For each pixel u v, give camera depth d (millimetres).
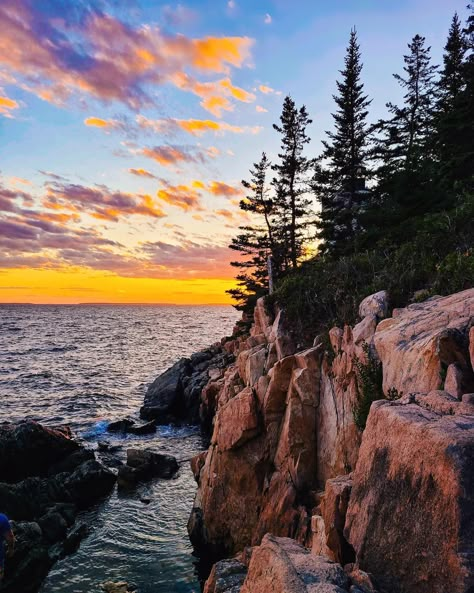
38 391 38406
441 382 6527
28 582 11766
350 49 35562
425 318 8500
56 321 170375
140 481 19125
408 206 22312
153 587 11938
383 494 4891
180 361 37812
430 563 3973
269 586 4344
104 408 33594
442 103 34812
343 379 10742
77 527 14742
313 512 9930
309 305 16609
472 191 20828
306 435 11508
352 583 4465
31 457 19609
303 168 40812
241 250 44156
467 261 11375
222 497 13391
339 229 33812
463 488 3852
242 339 38281
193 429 29344
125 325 152000
